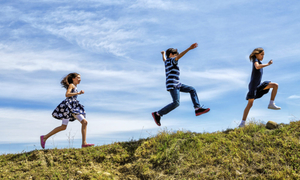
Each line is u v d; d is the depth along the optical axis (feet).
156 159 18.90
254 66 21.02
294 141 17.69
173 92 20.68
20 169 18.43
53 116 21.17
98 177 17.06
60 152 20.85
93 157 20.13
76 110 21.45
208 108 20.04
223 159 17.46
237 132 20.88
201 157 18.16
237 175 15.78
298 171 15.16
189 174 16.71
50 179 17.01
